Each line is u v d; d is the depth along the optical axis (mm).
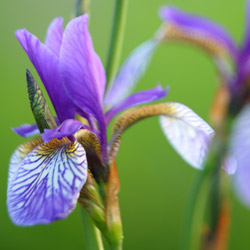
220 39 528
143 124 766
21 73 814
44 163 374
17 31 385
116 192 389
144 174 757
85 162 369
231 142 406
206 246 460
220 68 521
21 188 365
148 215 748
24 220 351
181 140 409
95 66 390
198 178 453
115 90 461
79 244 720
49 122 378
